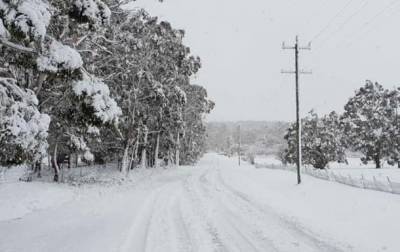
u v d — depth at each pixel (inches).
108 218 472.1
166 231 398.3
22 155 369.7
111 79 1066.7
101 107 407.5
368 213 510.9
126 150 1277.1
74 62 370.0
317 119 2048.5
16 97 381.7
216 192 783.7
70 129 911.0
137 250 323.9
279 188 897.5
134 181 1132.5
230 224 441.1
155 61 1309.1
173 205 592.4
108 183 1055.0
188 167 1984.5
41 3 325.1
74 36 502.9
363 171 1601.9
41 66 362.6
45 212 533.6
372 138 2018.9
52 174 1419.8
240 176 1289.4
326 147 1982.0
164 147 1969.7
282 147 4156.0
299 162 950.4
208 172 1533.0
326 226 435.5
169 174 1401.3
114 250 316.8
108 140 1435.8
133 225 422.6
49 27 442.0
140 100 1285.7
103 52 946.1
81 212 527.5
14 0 305.1
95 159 1881.2
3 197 573.6
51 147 989.8
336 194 709.3
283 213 522.0
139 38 1147.3
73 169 1686.8
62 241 350.6
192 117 2126.0
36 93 424.8
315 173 1192.2
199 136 2760.8
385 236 383.6
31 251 319.0
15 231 402.6
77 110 452.1
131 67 1144.8
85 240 351.9
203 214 507.5
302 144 2026.3
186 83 1717.5
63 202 639.8
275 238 373.4
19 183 739.4
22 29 303.4
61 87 648.4
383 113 2041.1
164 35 1314.0
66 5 409.7
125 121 1249.4
